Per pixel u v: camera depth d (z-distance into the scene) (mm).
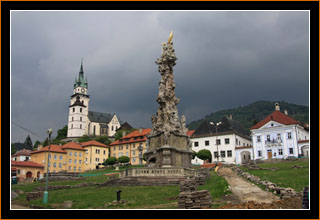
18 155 92500
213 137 91750
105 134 185250
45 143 129375
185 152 44250
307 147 72188
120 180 33125
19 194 31844
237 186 27672
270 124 78938
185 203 18094
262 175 36469
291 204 17906
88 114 186375
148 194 25531
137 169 33594
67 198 25656
